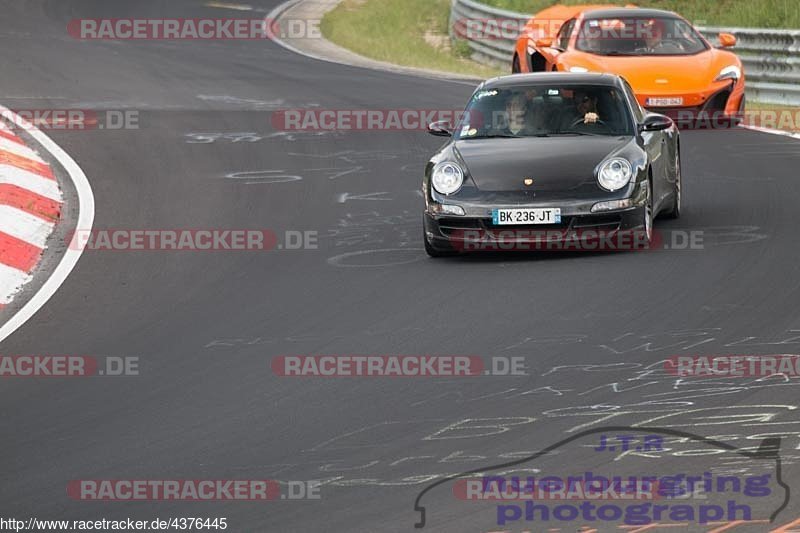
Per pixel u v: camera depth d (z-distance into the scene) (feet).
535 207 123.54
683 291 108.47
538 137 133.80
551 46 224.94
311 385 88.69
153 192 167.53
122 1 408.67
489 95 140.26
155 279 124.36
